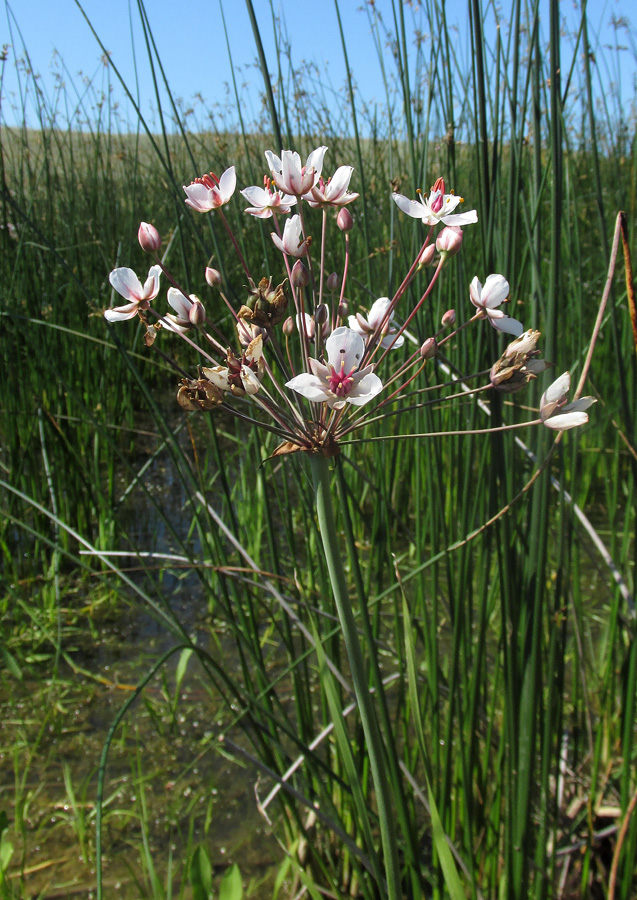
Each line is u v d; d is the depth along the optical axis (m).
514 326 0.23
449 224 0.22
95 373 0.79
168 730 0.45
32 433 0.64
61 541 0.63
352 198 0.23
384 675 0.50
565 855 0.35
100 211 0.96
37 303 0.70
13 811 0.39
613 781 0.39
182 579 0.62
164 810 0.40
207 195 0.23
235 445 0.87
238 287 0.83
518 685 0.29
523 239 0.35
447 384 0.22
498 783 0.31
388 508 0.34
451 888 0.24
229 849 0.38
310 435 0.21
